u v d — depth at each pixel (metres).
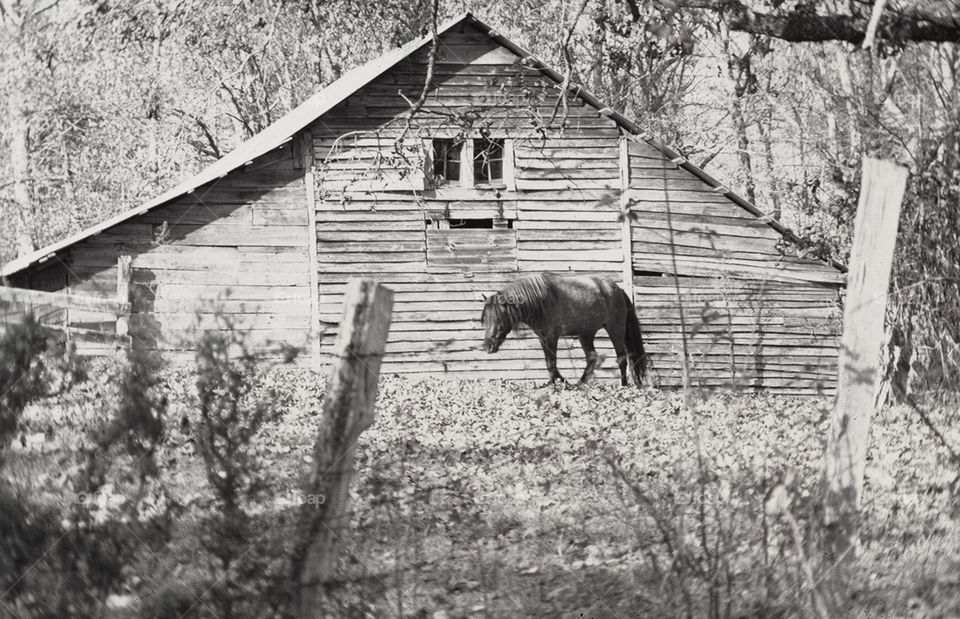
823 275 26.91
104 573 5.48
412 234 26.95
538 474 11.20
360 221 26.83
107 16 20.53
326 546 5.37
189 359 5.84
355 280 5.48
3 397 5.95
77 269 25.88
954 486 8.52
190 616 5.30
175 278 26.16
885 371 16.64
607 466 11.06
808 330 26.56
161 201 25.81
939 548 7.47
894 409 16.09
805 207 22.83
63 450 5.75
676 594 5.92
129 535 5.51
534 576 7.04
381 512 6.46
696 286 27.12
